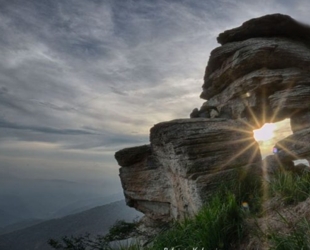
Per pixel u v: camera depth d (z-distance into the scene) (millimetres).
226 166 10680
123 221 13031
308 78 13930
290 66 14469
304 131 11047
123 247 7949
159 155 13703
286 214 6172
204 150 10977
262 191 8719
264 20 15336
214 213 6512
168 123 12305
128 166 15664
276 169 10359
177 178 11875
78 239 10367
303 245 4383
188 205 11047
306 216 5551
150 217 14438
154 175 14094
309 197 6410
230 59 15688
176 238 6621
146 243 8258
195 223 6855
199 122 12469
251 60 14391
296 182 7457
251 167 10727
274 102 13781
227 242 5980
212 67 17391
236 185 9422
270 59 14273
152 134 13609
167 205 13531
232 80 16156
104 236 10914
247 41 15336
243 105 15117
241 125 12539
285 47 14203
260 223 6160
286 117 14812
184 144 10977
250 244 5555
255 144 12016
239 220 6352
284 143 11242
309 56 14352
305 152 10266
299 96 13195
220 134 11570
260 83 14070
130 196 15461
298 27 15750
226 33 16703
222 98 17250
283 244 4621
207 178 10109
